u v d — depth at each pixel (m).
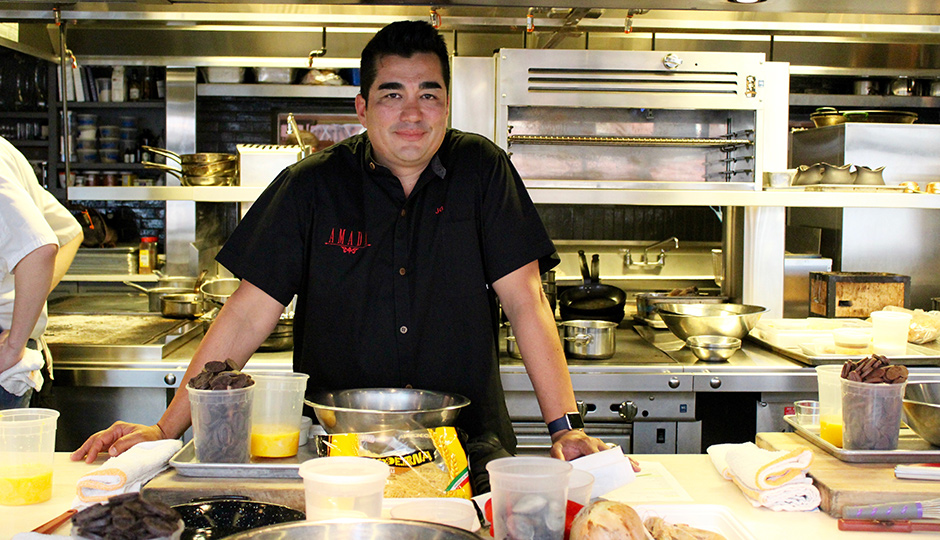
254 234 1.82
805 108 5.02
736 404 2.91
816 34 3.58
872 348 2.84
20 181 2.44
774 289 3.40
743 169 3.22
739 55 3.07
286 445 1.45
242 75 4.69
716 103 3.08
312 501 1.07
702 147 3.27
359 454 1.36
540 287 1.86
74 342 2.78
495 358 1.91
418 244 1.83
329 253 1.82
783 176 3.20
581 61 3.05
